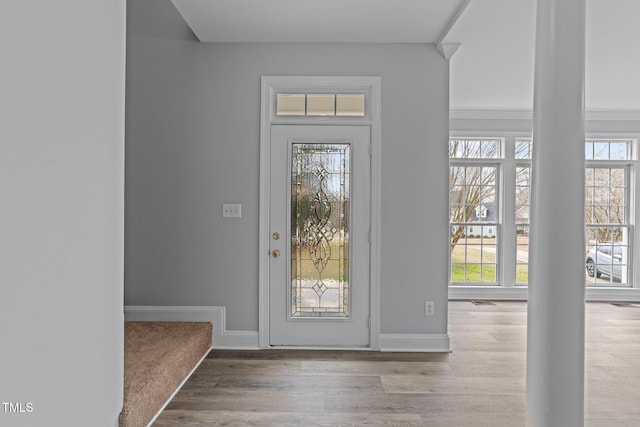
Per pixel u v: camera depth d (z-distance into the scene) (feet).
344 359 11.18
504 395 8.99
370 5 9.86
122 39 3.94
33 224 2.78
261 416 7.97
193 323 11.82
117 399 3.83
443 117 12.03
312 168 12.21
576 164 4.90
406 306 12.03
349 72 12.09
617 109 19.03
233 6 9.94
